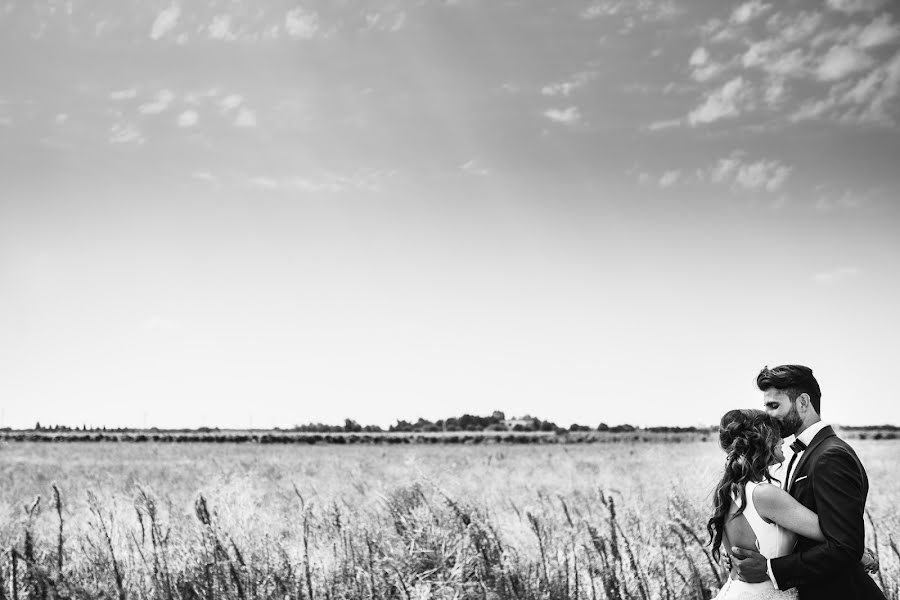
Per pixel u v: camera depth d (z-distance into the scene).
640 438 72.81
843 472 3.72
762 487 3.85
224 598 6.31
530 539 7.57
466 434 94.50
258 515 9.08
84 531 8.17
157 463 29.55
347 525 7.79
